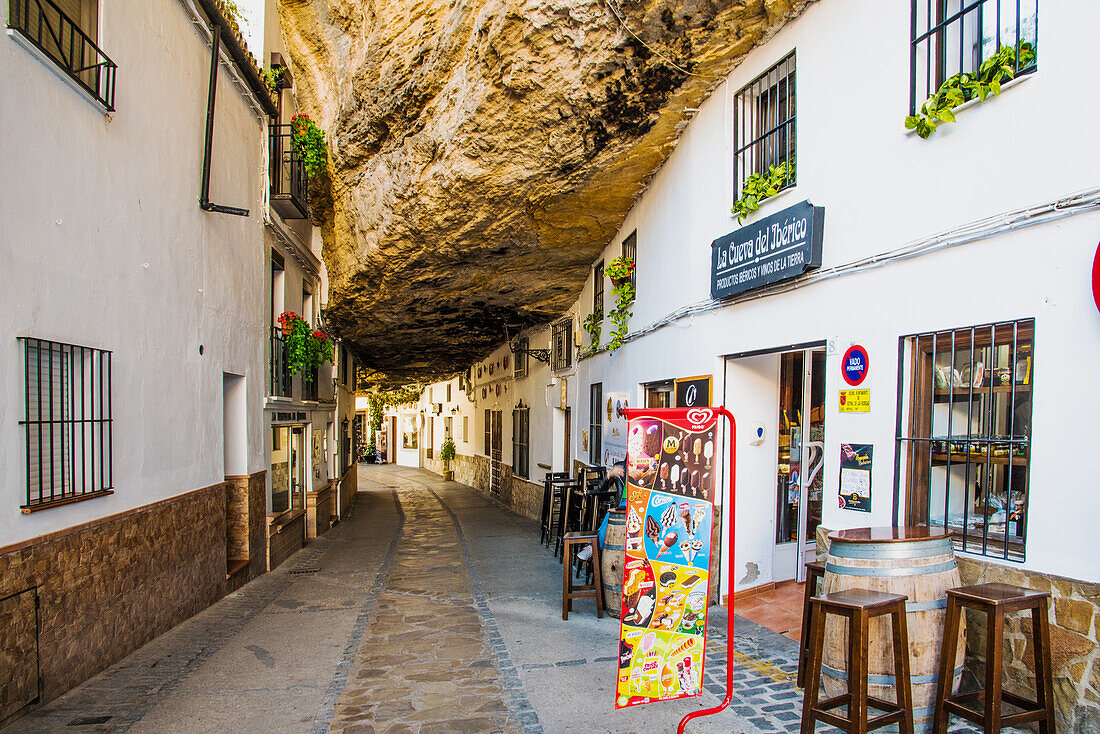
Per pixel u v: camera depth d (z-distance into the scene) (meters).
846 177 4.57
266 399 9.11
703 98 6.48
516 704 4.32
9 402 3.90
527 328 15.12
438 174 7.89
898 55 4.14
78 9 4.77
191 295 6.61
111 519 5.04
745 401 6.28
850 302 4.50
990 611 3.12
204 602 6.84
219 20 6.95
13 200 3.96
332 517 14.67
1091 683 3.04
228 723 4.11
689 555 3.64
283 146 10.10
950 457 3.88
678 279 7.11
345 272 11.73
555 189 8.01
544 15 5.74
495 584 8.23
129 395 5.37
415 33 7.54
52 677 4.30
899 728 3.35
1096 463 3.04
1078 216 3.12
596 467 10.35
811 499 6.86
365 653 5.50
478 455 23.52
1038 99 3.30
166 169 6.08
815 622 3.46
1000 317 3.49
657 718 3.99
